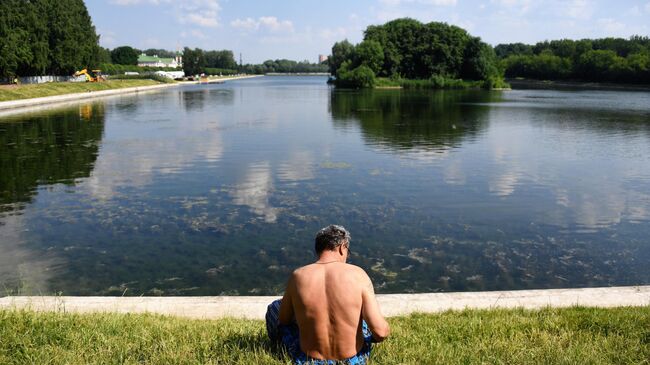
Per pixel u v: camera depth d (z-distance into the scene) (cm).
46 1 8175
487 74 11800
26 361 493
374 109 5809
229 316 712
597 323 639
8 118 4403
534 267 1180
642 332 603
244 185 1950
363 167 2334
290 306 446
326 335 420
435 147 2972
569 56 16650
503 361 514
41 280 1083
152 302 788
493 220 1531
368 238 1355
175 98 7644
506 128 3994
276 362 466
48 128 3756
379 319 416
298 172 2209
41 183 1977
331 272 428
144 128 3825
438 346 553
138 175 2133
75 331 577
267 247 1279
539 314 704
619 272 1161
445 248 1290
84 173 2172
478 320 661
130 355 512
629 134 3647
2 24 6425
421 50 12181
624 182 2078
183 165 2361
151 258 1207
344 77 11750
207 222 1479
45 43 7562
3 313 612
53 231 1397
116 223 1469
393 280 1097
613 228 1470
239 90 10612
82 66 9388
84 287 1052
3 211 1589
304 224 1464
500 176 2164
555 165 2436
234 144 3042
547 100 7750
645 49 14888
